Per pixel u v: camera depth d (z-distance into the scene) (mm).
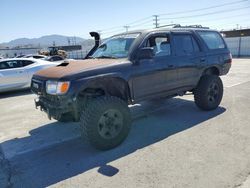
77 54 52250
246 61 22875
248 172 3301
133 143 4469
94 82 4176
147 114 6109
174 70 5277
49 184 3355
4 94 10320
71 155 4172
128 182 3256
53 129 5535
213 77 6004
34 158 4152
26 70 10273
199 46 5918
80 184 3299
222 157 3732
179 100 7293
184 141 4395
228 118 5492
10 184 3412
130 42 4895
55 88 4016
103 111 4105
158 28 5254
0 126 5992
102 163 3814
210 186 3045
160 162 3709
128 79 4512
